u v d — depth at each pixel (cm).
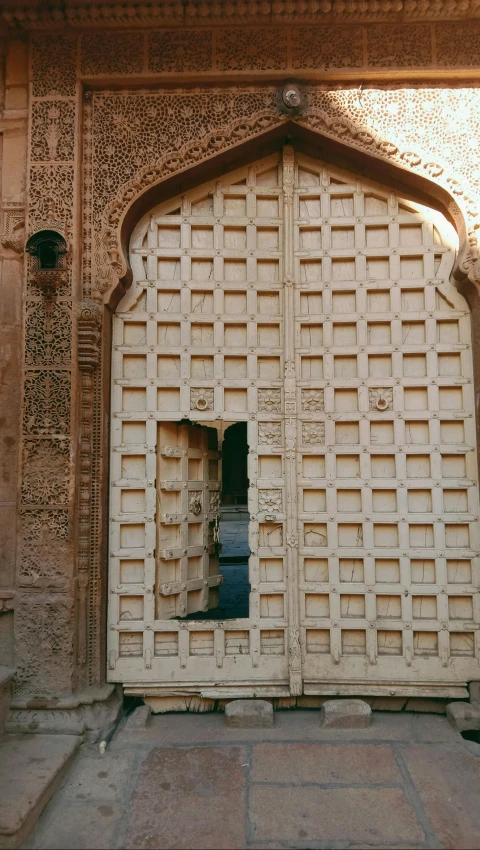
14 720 332
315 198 411
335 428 392
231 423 405
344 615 379
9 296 381
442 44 382
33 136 383
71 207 376
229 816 265
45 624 349
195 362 398
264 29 386
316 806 272
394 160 386
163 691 372
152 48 386
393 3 369
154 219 406
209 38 386
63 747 312
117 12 374
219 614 429
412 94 388
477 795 281
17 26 385
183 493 402
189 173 395
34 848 244
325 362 395
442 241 400
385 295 401
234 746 328
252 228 407
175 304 401
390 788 287
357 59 383
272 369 400
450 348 389
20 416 364
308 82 390
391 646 377
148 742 333
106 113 391
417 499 384
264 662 374
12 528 364
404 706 375
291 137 404
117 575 379
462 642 373
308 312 402
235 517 1159
